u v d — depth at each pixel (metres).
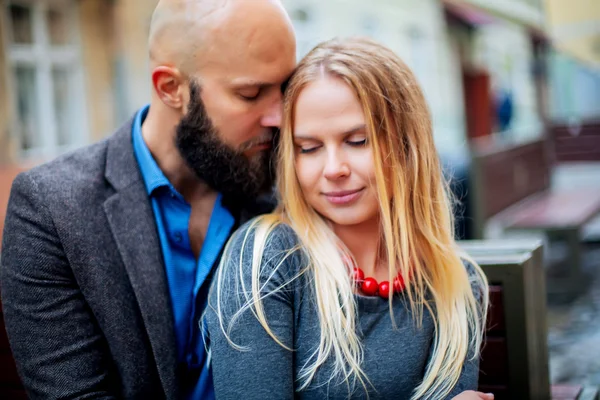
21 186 1.82
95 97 11.20
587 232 7.04
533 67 13.07
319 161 1.72
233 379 1.62
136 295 1.79
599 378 3.50
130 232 1.83
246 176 1.87
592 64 13.03
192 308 1.86
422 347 1.71
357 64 1.69
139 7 11.65
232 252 1.72
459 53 16.08
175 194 1.88
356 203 1.72
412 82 1.79
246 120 1.82
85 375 1.77
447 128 16.23
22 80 10.17
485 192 4.75
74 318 1.78
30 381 1.78
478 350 1.80
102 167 1.89
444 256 1.77
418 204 1.78
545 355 2.28
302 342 1.68
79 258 1.77
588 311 4.67
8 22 9.78
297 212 1.76
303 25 13.80
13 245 1.79
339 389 1.65
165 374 1.80
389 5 15.89
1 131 9.59
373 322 1.70
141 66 11.74
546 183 6.61
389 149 1.72
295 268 1.71
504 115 16.75
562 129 8.61
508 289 2.03
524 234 5.81
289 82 1.77
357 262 1.79
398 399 1.68
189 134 1.84
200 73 1.80
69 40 10.89
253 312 1.64
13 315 1.79
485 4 12.75
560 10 12.80
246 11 1.77
